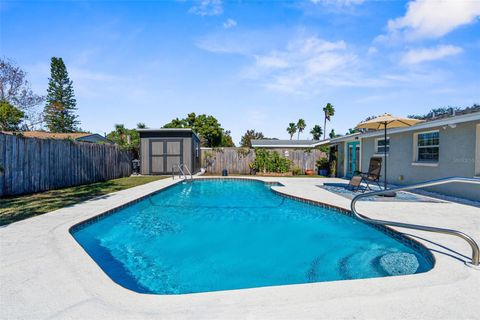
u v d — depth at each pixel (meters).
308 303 2.24
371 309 2.16
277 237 5.40
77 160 10.57
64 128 34.06
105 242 5.11
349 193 8.65
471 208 6.18
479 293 2.41
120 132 20.08
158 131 16.30
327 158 17.59
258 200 9.09
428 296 2.36
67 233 4.04
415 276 2.75
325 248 4.83
